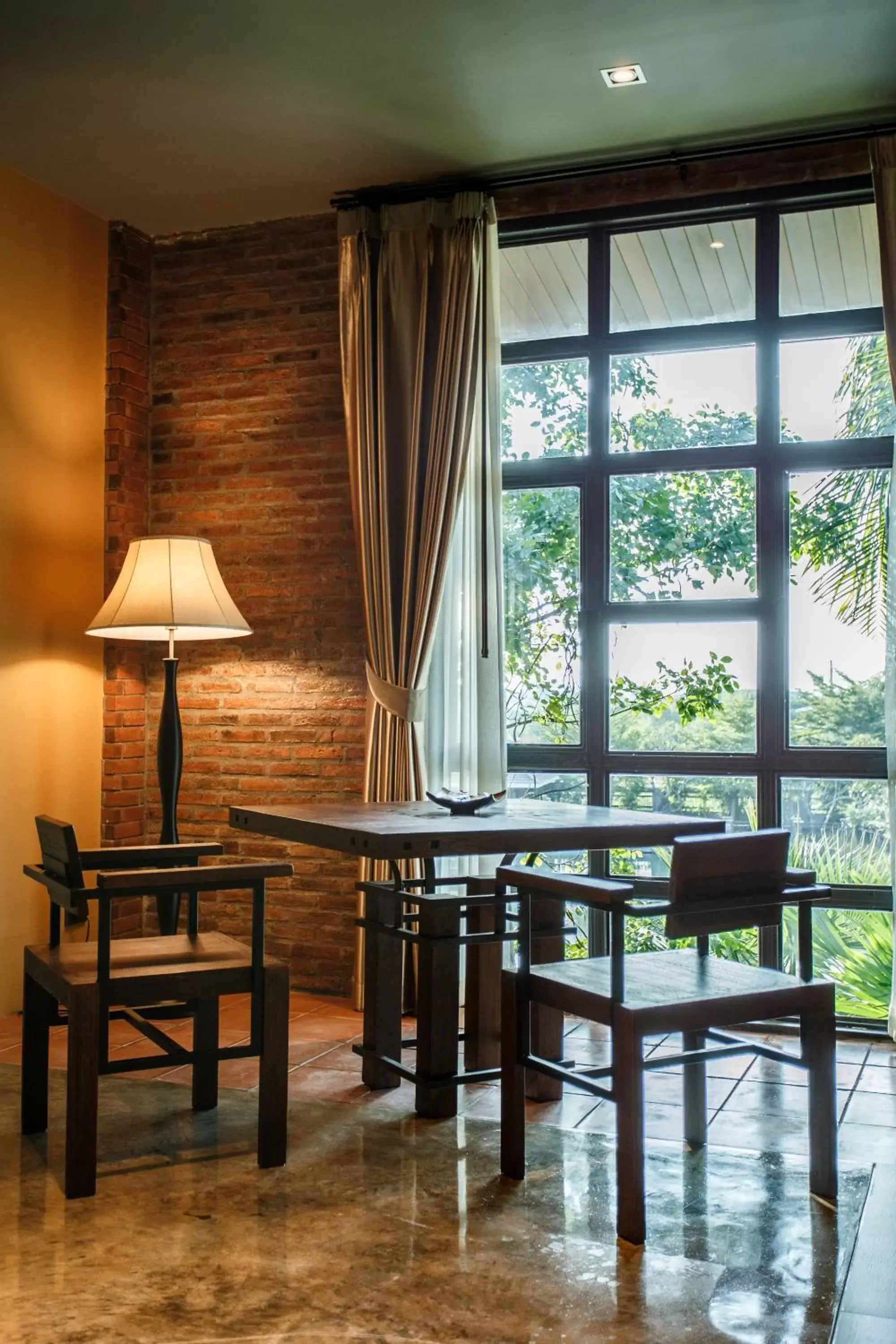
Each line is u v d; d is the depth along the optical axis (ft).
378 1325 7.38
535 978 9.70
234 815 12.89
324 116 14.33
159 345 17.95
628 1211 8.61
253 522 17.34
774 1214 9.11
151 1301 7.68
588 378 15.88
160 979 9.86
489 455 15.66
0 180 15.61
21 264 15.99
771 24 12.31
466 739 15.65
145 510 17.89
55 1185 9.69
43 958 10.50
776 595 14.87
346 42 12.71
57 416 16.63
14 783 15.76
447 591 15.84
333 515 16.90
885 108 14.02
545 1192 9.55
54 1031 14.69
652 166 15.20
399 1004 12.41
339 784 16.70
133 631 15.75
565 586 15.94
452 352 15.53
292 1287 7.89
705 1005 8.87
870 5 11.96
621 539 15.71
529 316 16.19
